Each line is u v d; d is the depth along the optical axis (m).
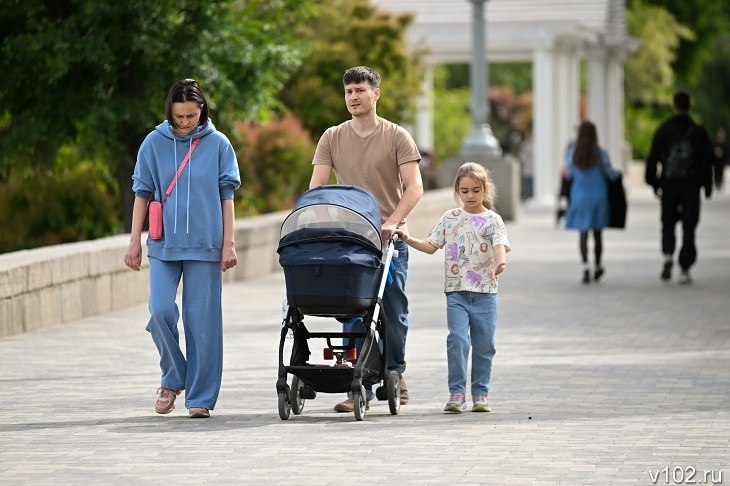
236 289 45.19
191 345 23.58
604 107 108.62
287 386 23.14
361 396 23.12
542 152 92.31
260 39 49.84
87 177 54.78
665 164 46.53
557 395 25.52
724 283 46.75
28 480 18.53
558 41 94.88
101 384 27.00
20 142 47.28
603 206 46.44
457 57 96.50
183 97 23.33
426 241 24.16
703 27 165.00
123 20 46.16
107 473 18.95
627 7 145.25
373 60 73.38
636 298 42.34
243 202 59.50
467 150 80.56
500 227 24.11
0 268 33.22
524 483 18.19
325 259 22.66
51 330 34.81
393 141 24.16
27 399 25.31
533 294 43.56
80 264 37.06
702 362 29.53
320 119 71.38
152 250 23.50
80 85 47.47
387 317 24.50
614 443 20.88
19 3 46.97
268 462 19.64
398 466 19.31
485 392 24.16
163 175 23.48
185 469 19.17
